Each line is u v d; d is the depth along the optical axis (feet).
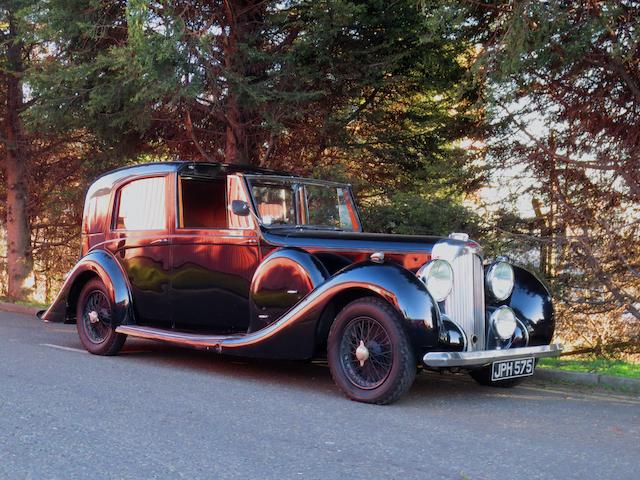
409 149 38.14
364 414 16.29
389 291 16.88
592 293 31.32
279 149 37.76
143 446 13.10
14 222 51.08
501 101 26.17
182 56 28.37
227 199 21.84
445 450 13.29
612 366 22.61
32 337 29.60
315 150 37.73
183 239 22.53
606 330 32.24
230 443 13.44
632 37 23.91
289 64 31.14
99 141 40.09
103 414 15.53
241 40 32.19
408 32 32.24
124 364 22.86
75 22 30.86
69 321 26.18
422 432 14.67
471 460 12.66
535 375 21.97
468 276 18.25
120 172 25.12
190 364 23.39
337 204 23.90
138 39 26.94
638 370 21.91
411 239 19.04
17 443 13.15
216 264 21.77
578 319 32.19
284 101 31.45
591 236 30.58
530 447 13.67
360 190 37.63
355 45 32.35
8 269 51.29
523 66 25.70
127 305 23.98
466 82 26.63
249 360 24.77
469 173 31.91
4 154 53.11
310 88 33.32
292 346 18.83
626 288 31.71
